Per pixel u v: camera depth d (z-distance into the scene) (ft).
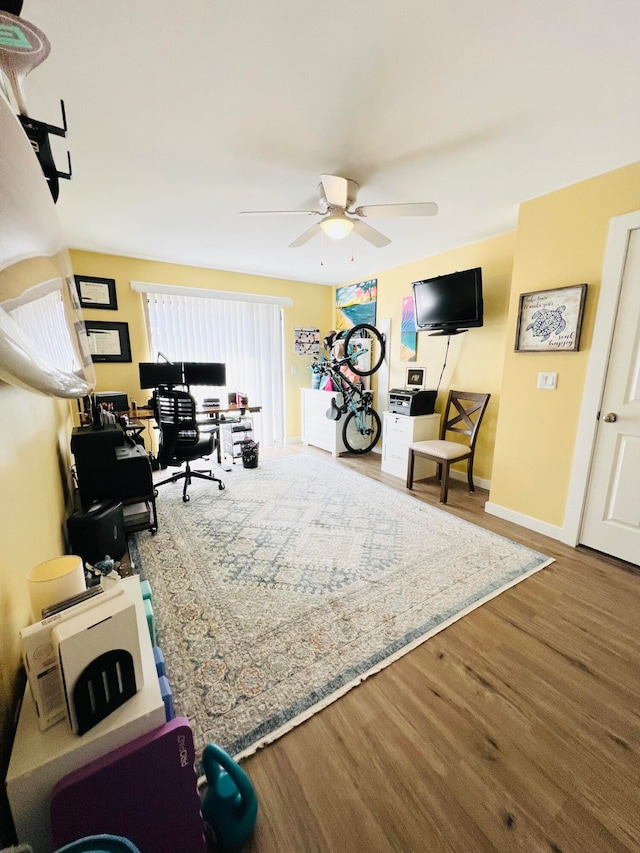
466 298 9.98
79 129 5.16
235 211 8.14
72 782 2.16
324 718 3.90
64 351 3.19
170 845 2.58
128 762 2.33
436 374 12.51
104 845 1.74
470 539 7.85
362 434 15.05
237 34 3.63
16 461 3.38
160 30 3.56
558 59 3.95
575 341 7.09
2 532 2.80
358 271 14.29
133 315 12.30
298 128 5.19
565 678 4.41
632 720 3.90
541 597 5.93
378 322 14.58
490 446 10.96
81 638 2.28
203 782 3.35
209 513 9.24
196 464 13.65
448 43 3.76
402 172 6.50
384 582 6.31
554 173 6.57
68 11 3.32
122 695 2.51
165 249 11.11
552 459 7.82
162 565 6.84
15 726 2.63
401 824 3.01
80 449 6.91
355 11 3.40
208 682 4.32
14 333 1.88
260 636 5.06
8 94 2.64
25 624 3.22
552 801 3.17
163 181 6.73
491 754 3.55
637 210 6.13
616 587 6.19
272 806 3.13
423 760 3.49
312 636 5.06
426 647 4.89
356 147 5.68
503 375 8.59
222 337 14.21
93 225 8.99
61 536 5.78
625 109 4.78
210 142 5.52
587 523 7.41
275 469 12.96
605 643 4.97
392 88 4.40
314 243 10.61
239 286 14.30
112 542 6.47
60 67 3.97
